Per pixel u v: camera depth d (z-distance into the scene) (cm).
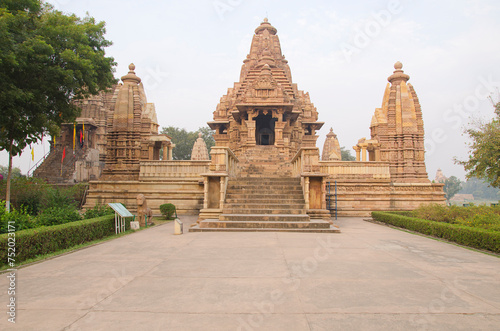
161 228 1517
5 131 1836
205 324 431
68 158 4072
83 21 1930
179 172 2348
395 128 2450
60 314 465
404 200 2312
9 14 1378
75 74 1667
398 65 2538
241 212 1505
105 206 1562
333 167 2341
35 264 770
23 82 1616
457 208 1463
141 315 461
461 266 741
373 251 916
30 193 2244
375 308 485
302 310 478
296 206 1542
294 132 3077
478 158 2284
